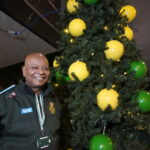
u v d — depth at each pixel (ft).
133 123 5.30
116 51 5.28
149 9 11.69
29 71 4.71
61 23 6.73
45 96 5.06
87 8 5.99
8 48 12.48
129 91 5.33
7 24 9.91
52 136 4.75
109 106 4.81
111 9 5.67
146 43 13.53
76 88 5.40
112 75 5.12
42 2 11.32
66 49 6.05
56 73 6.31
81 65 5.33
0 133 4.41
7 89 4.72
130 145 5.29
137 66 5.65
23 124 4.45
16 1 9.20
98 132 5.31
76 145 5.78
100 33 5.84
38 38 11.56
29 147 4.40
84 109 5.28
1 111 4.34
